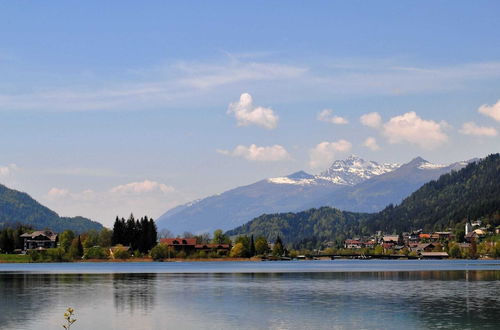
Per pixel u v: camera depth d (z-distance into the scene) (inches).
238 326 3430.1
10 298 4886.8
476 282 6343.5
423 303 4345.5
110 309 4168.3
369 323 3479.3
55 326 3476.9
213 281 6806.1
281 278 7362.2
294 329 3326.8
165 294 5172.2
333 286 5940.0
